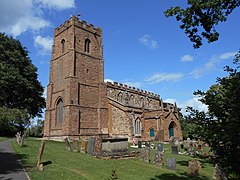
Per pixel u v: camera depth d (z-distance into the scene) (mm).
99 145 23078
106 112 47375
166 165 18188
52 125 44844
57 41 48844
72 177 12992
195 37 9977
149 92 68125
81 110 42844
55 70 47375
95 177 13477
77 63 44562
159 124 48031
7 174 12820
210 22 9188
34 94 50969
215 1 8602
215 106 6973
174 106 53500
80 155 21875
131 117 45531
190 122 7672
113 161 19547
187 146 34031
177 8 9555
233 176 7395
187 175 15578
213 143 6934
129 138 43969
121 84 57562
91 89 46156
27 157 18359
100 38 50969
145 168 17422
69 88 41656
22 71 49219
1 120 42969
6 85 43719
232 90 6770
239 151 6531
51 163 16812
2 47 46969
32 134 72062
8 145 25828
